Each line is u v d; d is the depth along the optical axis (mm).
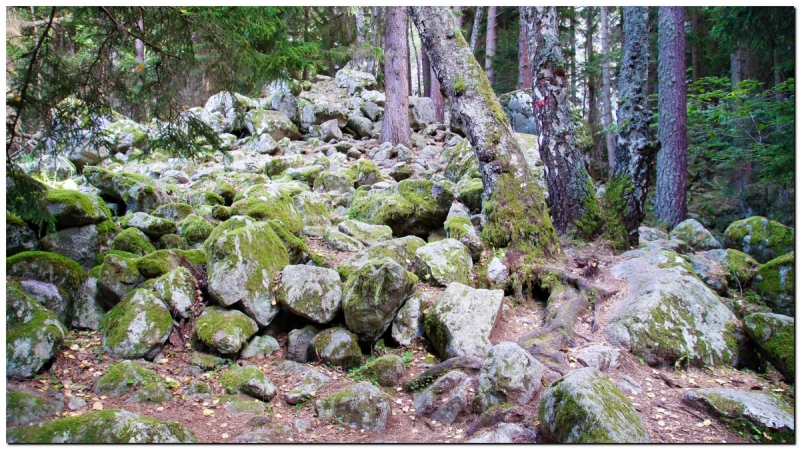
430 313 4594
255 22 5059
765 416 3287
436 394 3760
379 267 4504
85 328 4512
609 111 16203
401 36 13461
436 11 6570
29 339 3648
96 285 4719
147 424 3037
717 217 12609
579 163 6602
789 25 8922
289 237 5656
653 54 15703
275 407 3725
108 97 5512
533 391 3547
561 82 6520
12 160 4688
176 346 4328
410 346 4566
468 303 4578
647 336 4340
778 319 4285
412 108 15430
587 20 21047
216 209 6965
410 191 7422
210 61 5789
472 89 6344
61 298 4469
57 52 4875
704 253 6746
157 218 6277
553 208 6707
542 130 6629
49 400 3344
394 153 12125
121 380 3646
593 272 5512
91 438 2893
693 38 15125
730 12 9633
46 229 5242
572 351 4254
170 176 9695
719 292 5750
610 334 4461
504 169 6098
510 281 5465
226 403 3648
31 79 4668
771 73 13219
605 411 2918
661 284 4863
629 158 6672
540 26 6488
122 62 6074
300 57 5613
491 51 18812
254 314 4582
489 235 5945
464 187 8141
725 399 3473
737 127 9781
